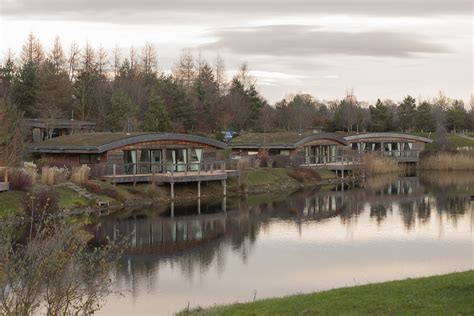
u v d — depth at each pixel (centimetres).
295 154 5916
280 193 4750
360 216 3584
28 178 3316
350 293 1539
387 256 2467
